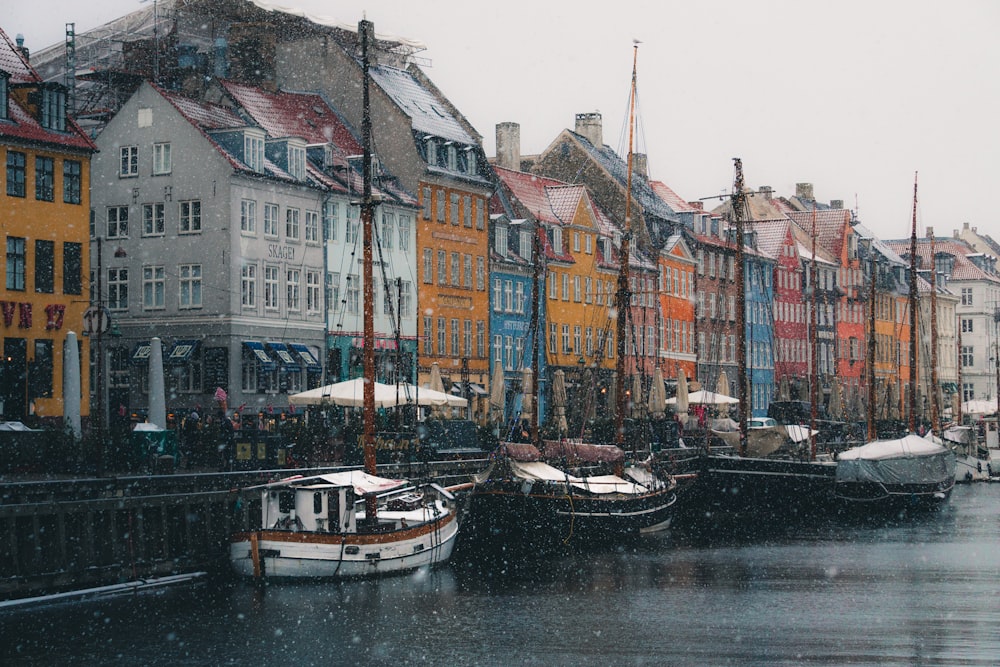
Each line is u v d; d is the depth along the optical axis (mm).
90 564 41281
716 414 91062
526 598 44594
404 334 81938
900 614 43062
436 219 85312
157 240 70188
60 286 59031
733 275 124312
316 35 87688
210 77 78875
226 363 68375
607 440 72500
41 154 58469
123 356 70250
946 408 148875
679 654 37438
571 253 99625
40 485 40188
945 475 72812
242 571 44438
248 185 69812
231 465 51344
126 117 71188
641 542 59219
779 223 135375
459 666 35844
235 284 68750
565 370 97375
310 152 77750
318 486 45594
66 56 80688
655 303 109625
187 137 69688
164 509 43469
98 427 45531
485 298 90188
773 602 44906
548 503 54156
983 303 180625
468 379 87688
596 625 40844
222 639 37656
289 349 71688
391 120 84000
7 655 35531
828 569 52031
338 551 44688
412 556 47031
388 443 56719
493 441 65312
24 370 57375
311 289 74312
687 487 67500
